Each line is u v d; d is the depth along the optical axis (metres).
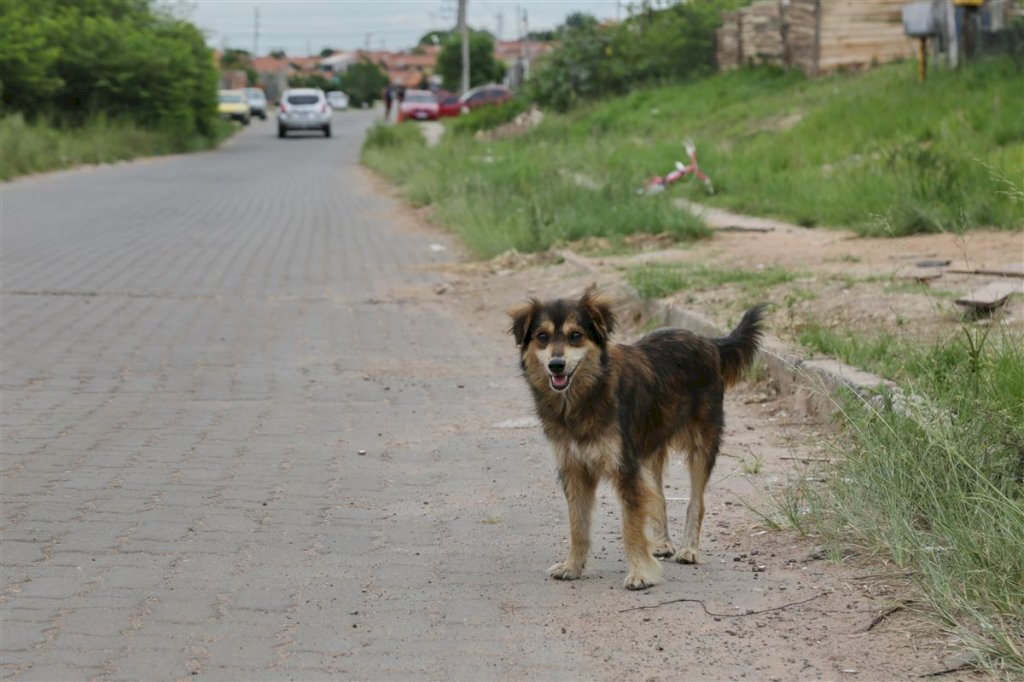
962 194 15.96
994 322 8.78
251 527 6.82
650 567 5.83
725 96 35.69
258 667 4.92
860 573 5.72
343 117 89.19
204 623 5.40
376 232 22.47
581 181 23.73
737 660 4.89
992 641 4.73
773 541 6.34
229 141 58.22
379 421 9.34
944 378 7.38
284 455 8.39
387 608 5.57
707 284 12.78
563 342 5.62
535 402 5.97
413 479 7.82
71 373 10.80
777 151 24.33
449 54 105.00
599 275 14.83
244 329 12.97
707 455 6.38
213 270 17.02
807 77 35.00
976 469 5.82
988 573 5.11
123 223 22.73
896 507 5.93
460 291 15.59
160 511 7.10
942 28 26.47
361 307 14.48
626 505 5.82
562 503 7.28
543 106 47.94
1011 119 20.39
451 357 11.73
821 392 8.20
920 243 14.49
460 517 7.03
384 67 188.62
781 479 7.39
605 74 46.03
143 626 5.36
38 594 5.75
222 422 9.28
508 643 5.15
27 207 25.23
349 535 6.69
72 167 38.12
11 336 12.26
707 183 22.41
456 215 22.52
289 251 19.39
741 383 9.79
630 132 34.69
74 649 5.11
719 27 43.97
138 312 13.76
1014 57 25.47
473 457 8.33
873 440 6.73
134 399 9.96
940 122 21.94
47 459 8.20
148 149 45.62
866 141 23.17
